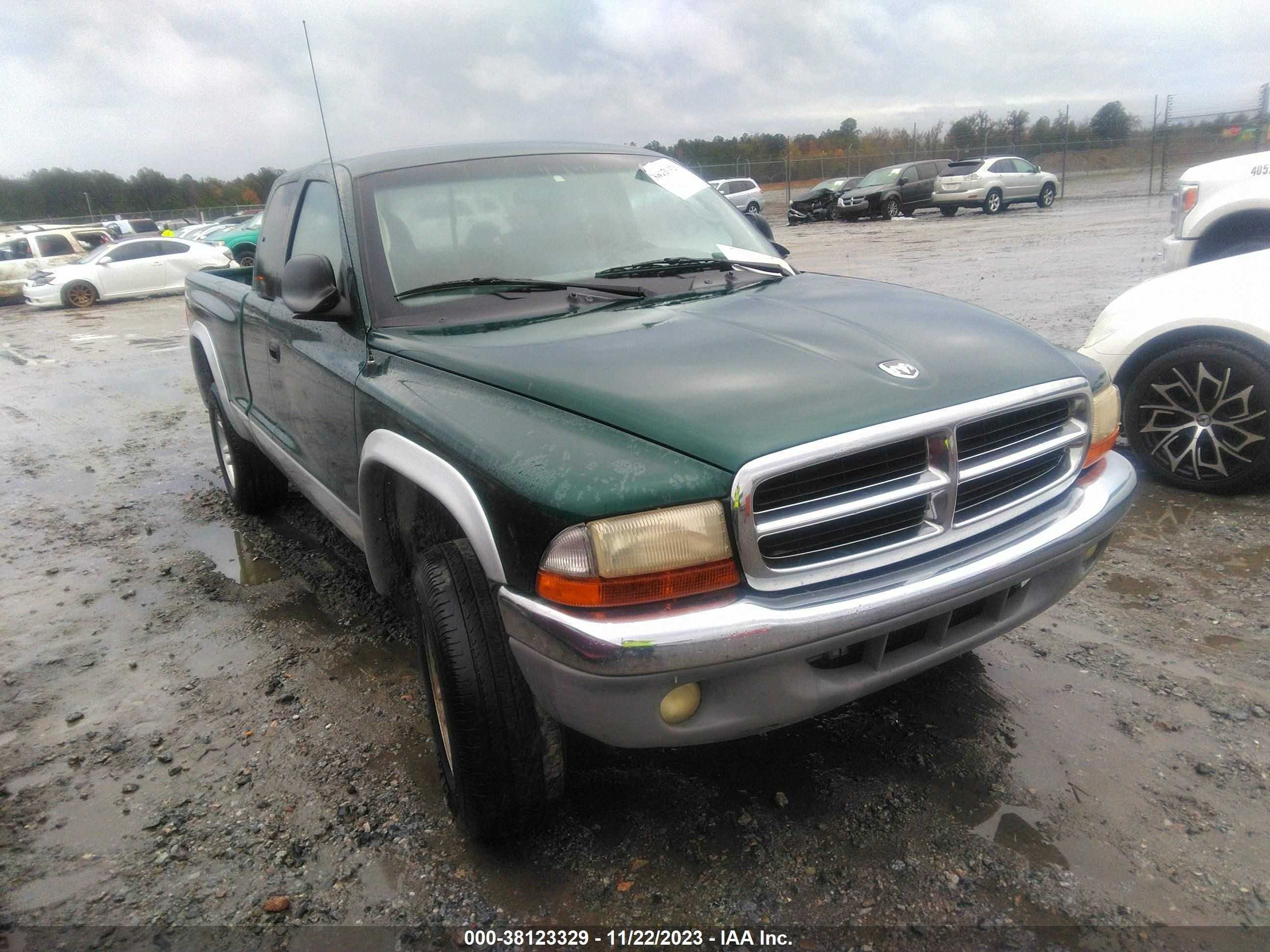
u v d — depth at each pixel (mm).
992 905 2080
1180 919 2004
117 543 4953
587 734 1966
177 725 3086
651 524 1835
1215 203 6512
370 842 2432
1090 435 2428
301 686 3287
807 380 2094
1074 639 3223
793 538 1946
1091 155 35406
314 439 3287
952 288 11242
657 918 2109
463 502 2084
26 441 7660
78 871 2396
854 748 2674
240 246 22984
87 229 23531
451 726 2178
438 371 2445
